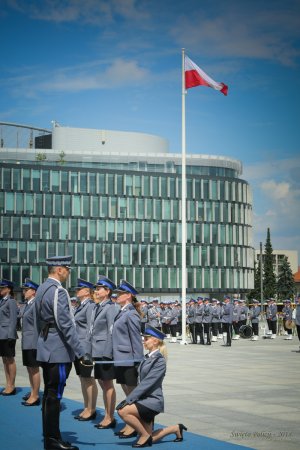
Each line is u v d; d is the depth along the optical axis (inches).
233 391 683.4
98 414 533.3
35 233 4224.9
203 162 4945.9
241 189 4803.2
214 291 4596.5
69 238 4291.3
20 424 482.3
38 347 411.8
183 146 1551.4
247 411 552.7
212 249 4618.6
